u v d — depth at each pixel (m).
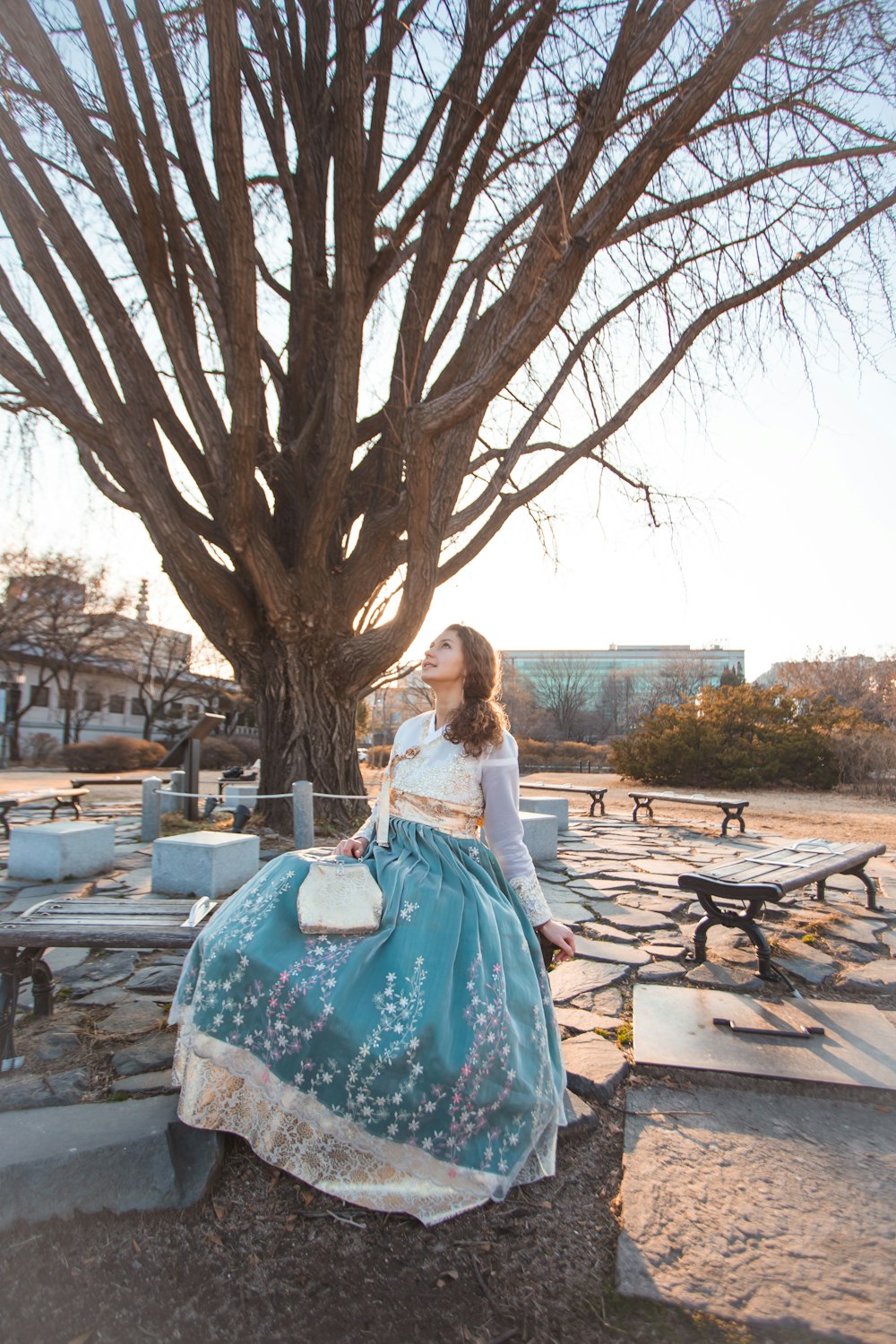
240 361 5.84
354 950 2.08
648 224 6.81
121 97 5.21
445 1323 1.72
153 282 6.45
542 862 7.55
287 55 7.05
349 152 5.72
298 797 7.30
